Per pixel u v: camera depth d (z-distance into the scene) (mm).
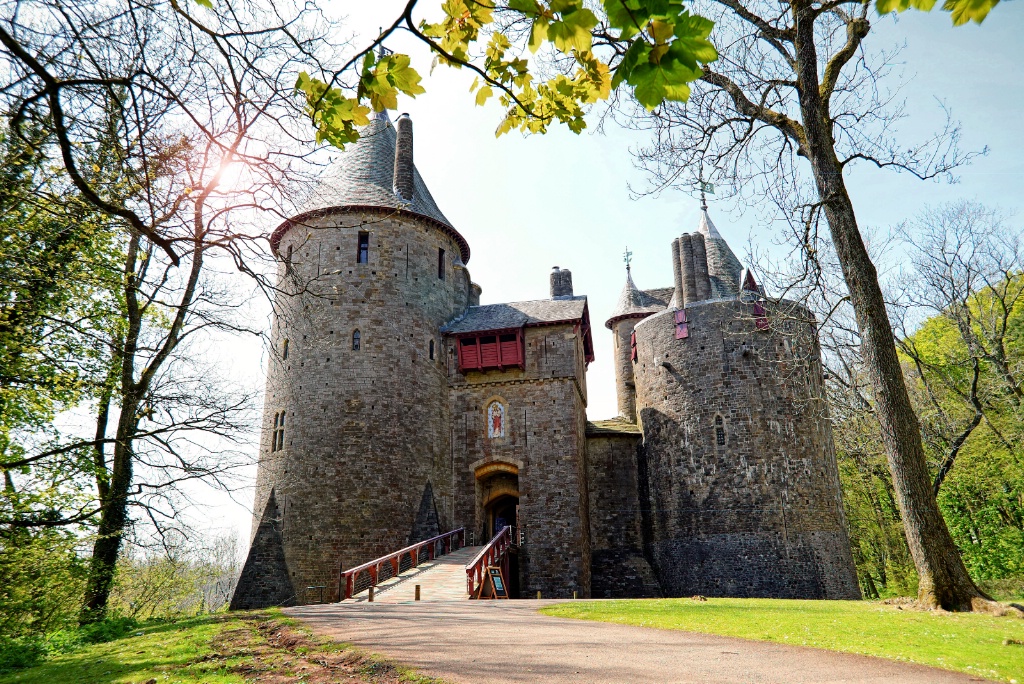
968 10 3311
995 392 27219
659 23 3092
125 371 16047
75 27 7461
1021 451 26766
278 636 10133
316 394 29016
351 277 30531
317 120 5098
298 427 28781
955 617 11336
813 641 9109
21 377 13234
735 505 29891
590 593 31422
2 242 11148
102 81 5918
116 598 23641
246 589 26391
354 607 14742
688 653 8234
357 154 33375
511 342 32500
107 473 15609
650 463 33500
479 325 33219
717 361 31906
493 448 31234
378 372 29453
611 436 35062
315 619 11938
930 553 12891
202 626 12023
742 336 31750
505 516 37031
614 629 10508
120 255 14672
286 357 30266
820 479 30141
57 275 12016
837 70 15867
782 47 16281
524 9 3627
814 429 30891
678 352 33094
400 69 4449
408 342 30594
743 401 30984
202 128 6832
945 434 26172
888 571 35469
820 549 28938
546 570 28844
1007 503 28938
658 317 34469
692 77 3268
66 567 14547
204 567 27484
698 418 31656
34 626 14266
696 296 33781
